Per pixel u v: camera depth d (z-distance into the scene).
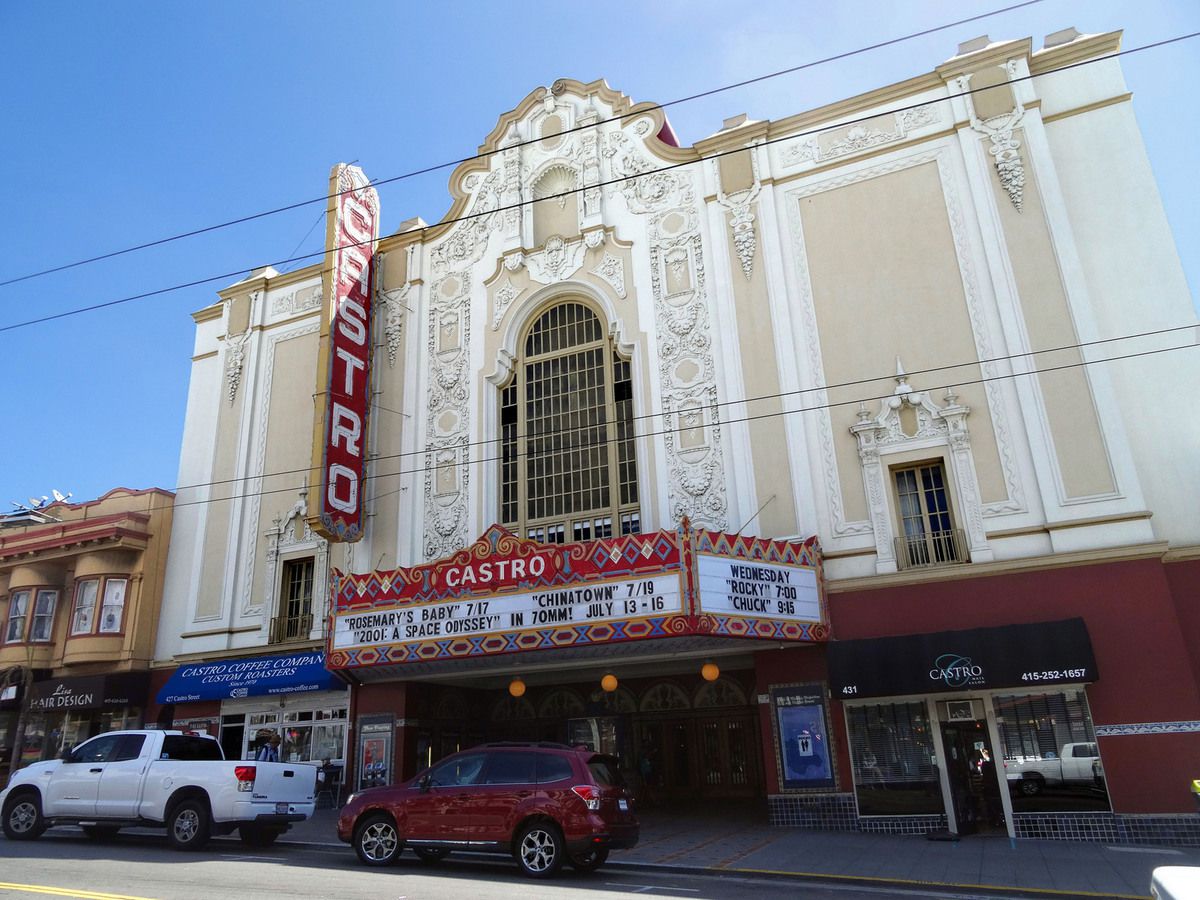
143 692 22.50
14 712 23.94
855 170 18.94
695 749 20.27
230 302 25.72
